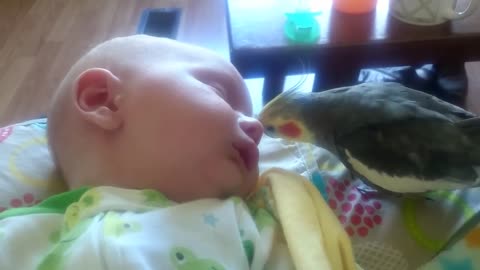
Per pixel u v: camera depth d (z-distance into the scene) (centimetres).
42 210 62
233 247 58
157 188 62
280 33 98
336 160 85
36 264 57
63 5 205
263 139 88
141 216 57
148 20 194
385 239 74
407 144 68
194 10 198
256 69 97
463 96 126
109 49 68
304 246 59
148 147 61
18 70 171
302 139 79
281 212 63
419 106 72
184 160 61
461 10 101
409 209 76
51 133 68
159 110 61
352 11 101
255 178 67
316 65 97
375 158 70
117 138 62
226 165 62
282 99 78
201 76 66
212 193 63
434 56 98
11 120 151
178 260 54
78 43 183
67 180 69
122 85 63
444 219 74
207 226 58
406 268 72
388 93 74
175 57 66
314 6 104
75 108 64
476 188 76
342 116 74
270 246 61
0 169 74
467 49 98
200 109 61
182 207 59
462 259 66
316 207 66
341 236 63
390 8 101
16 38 186
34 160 77
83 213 58
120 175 62
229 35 101
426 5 96
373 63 98
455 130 67
